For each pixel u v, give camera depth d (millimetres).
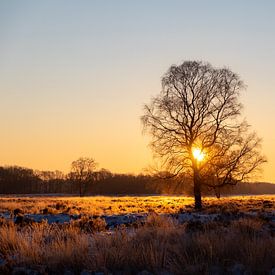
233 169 38531
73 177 131000
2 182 170250
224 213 25922
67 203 44938
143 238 12703
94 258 10688
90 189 139750
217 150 38875
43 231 14328
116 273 10164
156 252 10727
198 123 39219
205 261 10680
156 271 10078
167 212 31594
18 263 10812
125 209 34875
